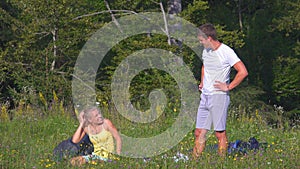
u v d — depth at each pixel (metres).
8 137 10.87
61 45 19.89
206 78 8.88
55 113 14.12
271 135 11.80
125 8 21.39
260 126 12.92
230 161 8.39
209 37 8.63
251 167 8.17
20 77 19.28
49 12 19.78
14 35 21.78
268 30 26.75
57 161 8.41
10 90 18.44
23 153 9.20
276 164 8.40
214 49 8.69
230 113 14.46
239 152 9.11
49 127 12.36
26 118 13.22
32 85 18.94
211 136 10.69
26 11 19.94
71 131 12.05
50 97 18.58
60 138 11.20
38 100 16.61
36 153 9.15
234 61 8.62
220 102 8.73
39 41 20.94
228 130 12.27
